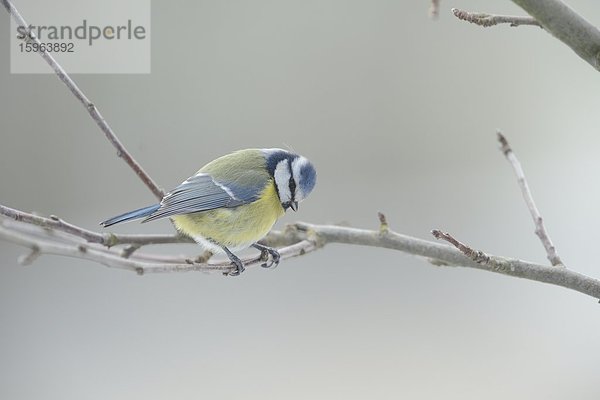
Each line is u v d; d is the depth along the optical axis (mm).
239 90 14273
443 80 14984
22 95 13141
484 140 14828
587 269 11477
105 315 11000
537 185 13852
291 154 7461
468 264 5852
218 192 6941
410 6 15078
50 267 11984
